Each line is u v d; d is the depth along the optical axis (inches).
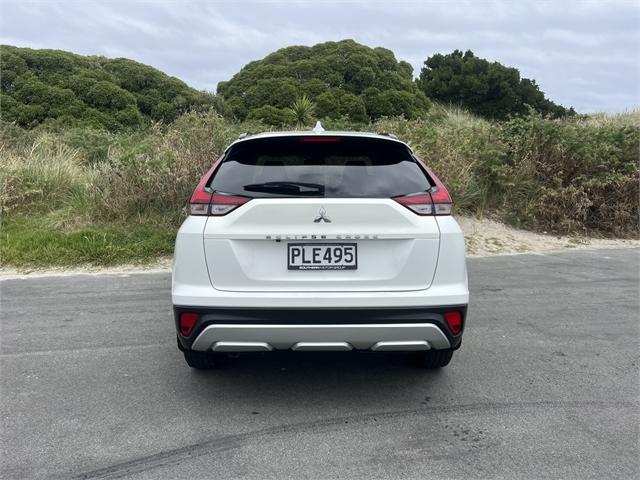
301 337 110.8
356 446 104.8
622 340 166.2
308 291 112.2
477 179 369.1
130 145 410.6
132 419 115.5
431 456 101.3
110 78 747.4
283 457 100.8
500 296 215.0
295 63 798.5
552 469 97.0
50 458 100.4
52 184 366.6
